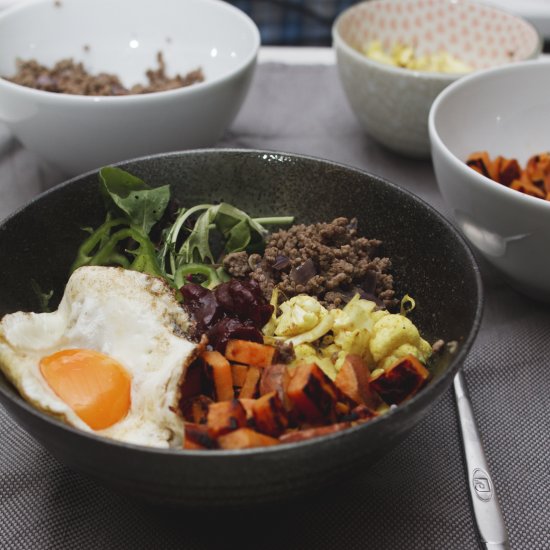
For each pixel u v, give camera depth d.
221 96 0.67
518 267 0.60
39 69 0.75
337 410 0.50
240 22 0.75
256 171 0.61
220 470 0.44
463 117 0.67
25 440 0.54
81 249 0.59
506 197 0.57
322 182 0.61
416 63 0.80
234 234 0.61
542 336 0.61
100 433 0.51
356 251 0.59
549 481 0.53
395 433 0.46
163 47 0.78
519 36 0.79
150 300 0.54
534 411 0.57
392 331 0.54
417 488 0.52
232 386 0.52
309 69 0.86
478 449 0.54
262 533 0.50
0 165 0.73
